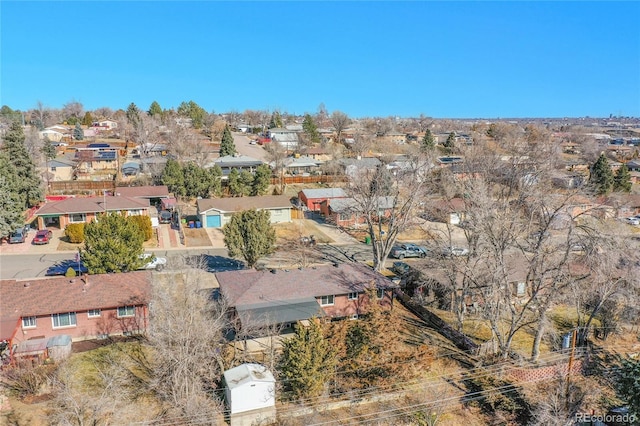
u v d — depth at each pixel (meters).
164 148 104.69
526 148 54.19
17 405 24.97
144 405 25.20
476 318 37.56
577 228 28.95
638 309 33.38
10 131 64.50
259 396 25.11
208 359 26.83
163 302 27.42
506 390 27.97
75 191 76.88
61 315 31.55
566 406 25.48
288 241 58.53
